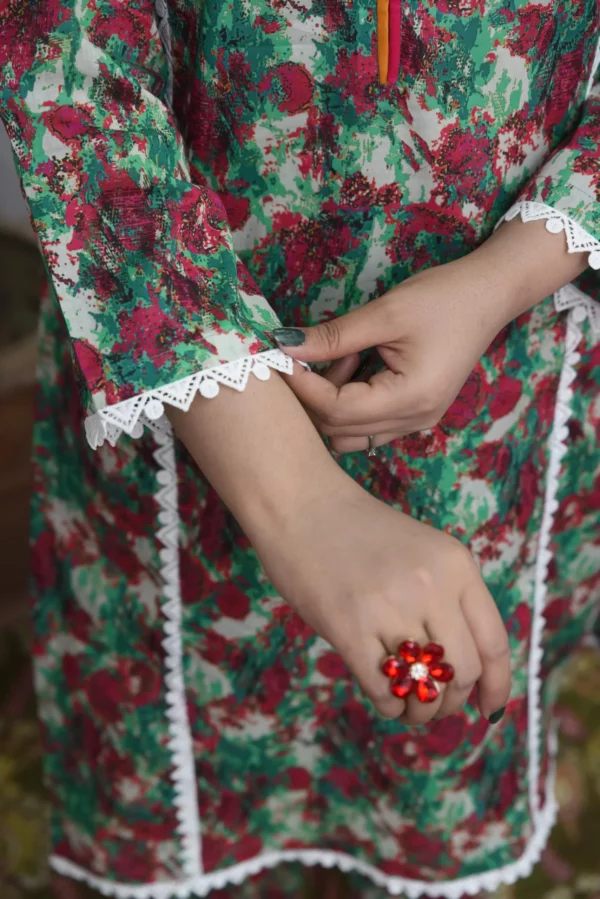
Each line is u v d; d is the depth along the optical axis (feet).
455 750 3.51
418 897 3.90
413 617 2.47
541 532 3.47
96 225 2.63
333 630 2.49
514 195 3.04
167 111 2.77
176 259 2.65
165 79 2.89
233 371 2.58
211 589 3.37
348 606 2.47
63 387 3.34
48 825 4.84
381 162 2.90
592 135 2.93
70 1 2.63
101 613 3.52
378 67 2.79
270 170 2.93
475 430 3.18
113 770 3.74
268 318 2.74
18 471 6.21
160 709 3.59
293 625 3.43
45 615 3.68
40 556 3.60
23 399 6.30
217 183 2.98
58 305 2.64
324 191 2.94
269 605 3.38
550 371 3.26
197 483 3.21
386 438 2.85
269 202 2.97
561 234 2.88
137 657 3.54
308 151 2.90
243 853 3.98
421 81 2.82
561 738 5.19
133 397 2.59
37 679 3.79
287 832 4.00
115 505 3.31
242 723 3.64
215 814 3.84
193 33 2.82
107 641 3.56
